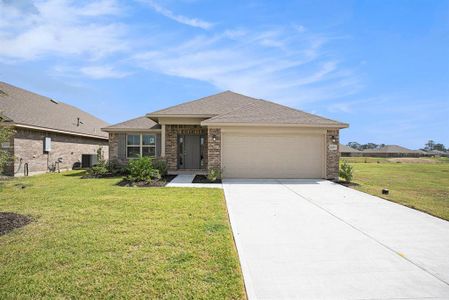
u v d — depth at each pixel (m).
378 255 4.48
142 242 4.77
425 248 4.79
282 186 11.39
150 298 3.17
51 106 21.09
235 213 7.02
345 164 13.33
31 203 7.72
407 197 9.39
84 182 12.25
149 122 18.36
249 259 4.29
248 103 16.47
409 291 3.42
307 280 3.66
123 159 17.41
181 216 6.45
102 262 4.01
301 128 13.52
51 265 3.91
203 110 15.60
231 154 13.55
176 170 16.61
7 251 4.35
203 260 4.12
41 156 16.53
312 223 6.21
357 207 7.80
